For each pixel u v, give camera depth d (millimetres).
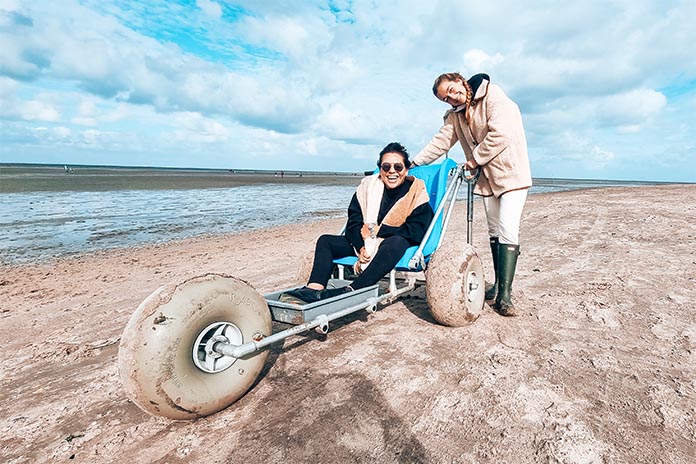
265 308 2443
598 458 1874
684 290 4316
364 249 3508
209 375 2188
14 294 5324
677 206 11641
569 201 15562
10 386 2850
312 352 3115
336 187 38094
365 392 2508
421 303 4273
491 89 3592
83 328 3977
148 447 2084
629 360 2838
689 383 2508
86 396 2650
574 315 3744
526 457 1898
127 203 18469
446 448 1981
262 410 2348
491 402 2352
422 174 4457
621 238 7391
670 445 1954
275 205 19641
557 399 2367
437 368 2787
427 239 3672
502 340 3234
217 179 50188
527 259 6172
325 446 2020
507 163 3625
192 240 9656
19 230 10859
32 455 2082
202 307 2092
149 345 1930
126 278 6082
